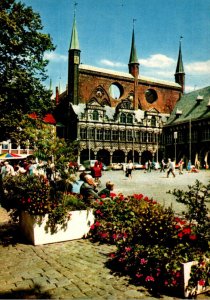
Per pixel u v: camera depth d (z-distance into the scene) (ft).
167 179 102.27
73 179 33.37
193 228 20.06
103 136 217.36
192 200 21.89
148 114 239.09
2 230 33.65
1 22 75.97
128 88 250.98
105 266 22.11
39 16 85.51
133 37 256.32
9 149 158.40
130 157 233.76
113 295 17.38
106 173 151.53
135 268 20.74
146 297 17.31
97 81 235.61
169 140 239.71
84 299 16.78
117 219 29.22
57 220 28.66
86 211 30.53
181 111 241.55
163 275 18.70
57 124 221.25
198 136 212.64
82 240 29.73
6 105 79.92
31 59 85.40
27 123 73.92
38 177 34.17
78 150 34.73
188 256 18.60
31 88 84.74
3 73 81.92
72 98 223.10
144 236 21.76
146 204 28.86
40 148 33.60
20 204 31.19
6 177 54.29
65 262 23.04
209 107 212.23
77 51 226.79
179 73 279.90
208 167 194.80
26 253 25.54
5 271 21.17
